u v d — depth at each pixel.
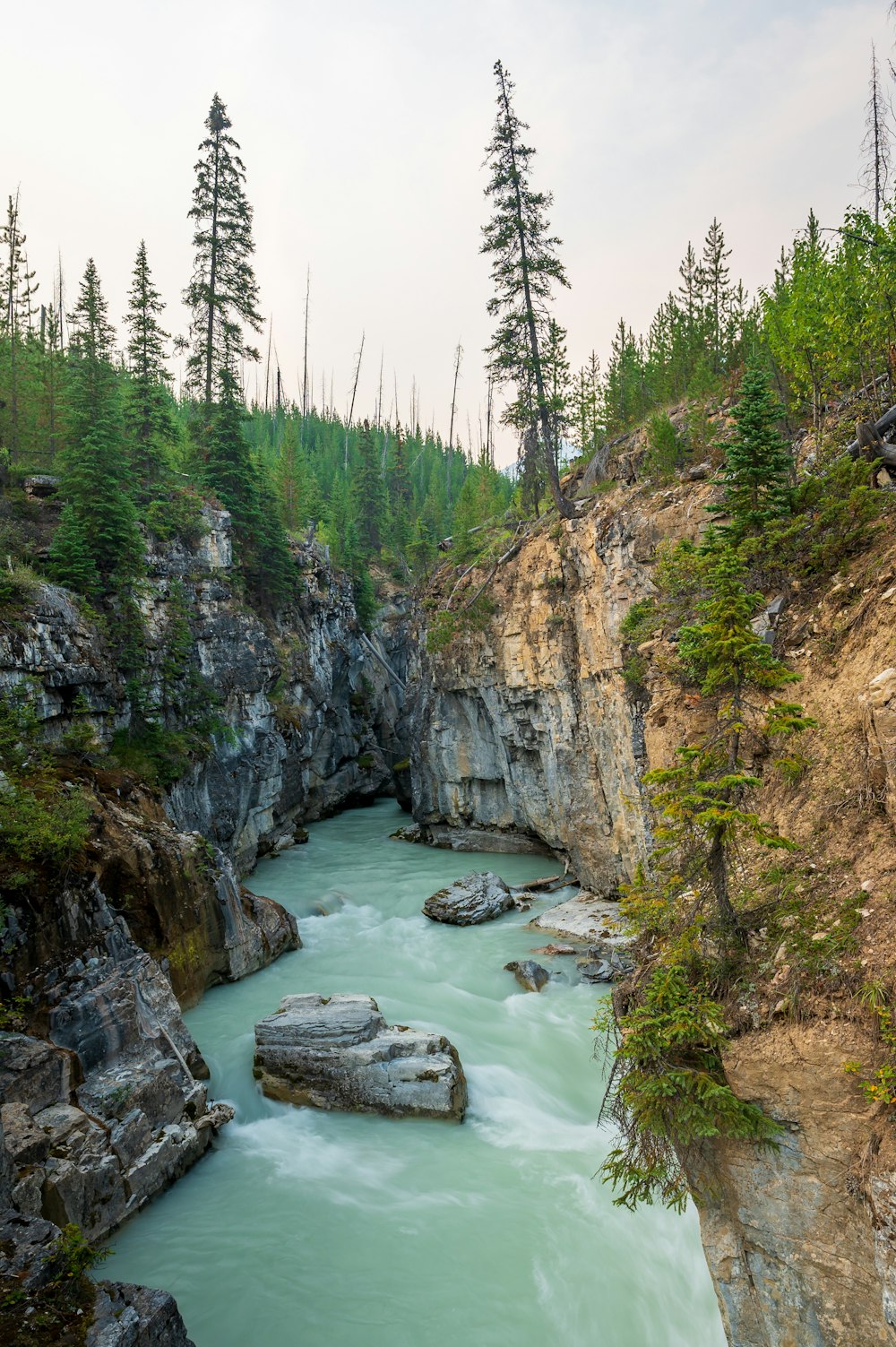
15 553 25.59
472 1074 16.03
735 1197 7.84
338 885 30.62
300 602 45.97
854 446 14.61
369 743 56.81
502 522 44.16
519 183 32.28
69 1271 8.30
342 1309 10.47
